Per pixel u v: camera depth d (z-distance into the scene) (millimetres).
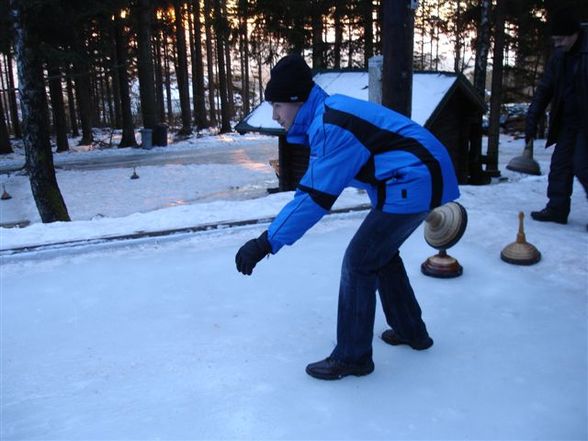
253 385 2516
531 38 18922
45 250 4262
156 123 24797
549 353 2748
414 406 2326
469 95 9742
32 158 9695
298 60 2158
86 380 2605
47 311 3383
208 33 35500
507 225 4758
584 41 4305
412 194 2125
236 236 4730
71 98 31766
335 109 2096
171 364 2727
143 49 23922
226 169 18250
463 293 3494
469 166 11945
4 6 12219
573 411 2275
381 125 2137
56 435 2195
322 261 4121
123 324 3188
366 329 2471
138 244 4512
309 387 2482
